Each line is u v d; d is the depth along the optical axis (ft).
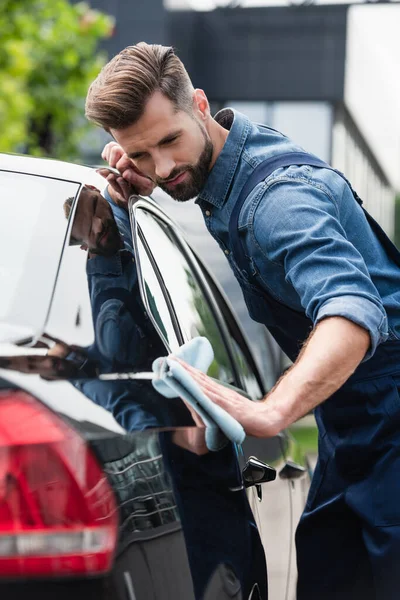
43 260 7.61
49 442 6.23
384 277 9.57
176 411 7.14
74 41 40.52
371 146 97.09
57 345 6.88
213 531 7.39
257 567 8.47
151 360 7.49
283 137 9.47
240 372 11.84
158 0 59.98
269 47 69.56
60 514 6.19
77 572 6.19
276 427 7.61
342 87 69.05
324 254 8.25
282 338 10.31
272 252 8.70
